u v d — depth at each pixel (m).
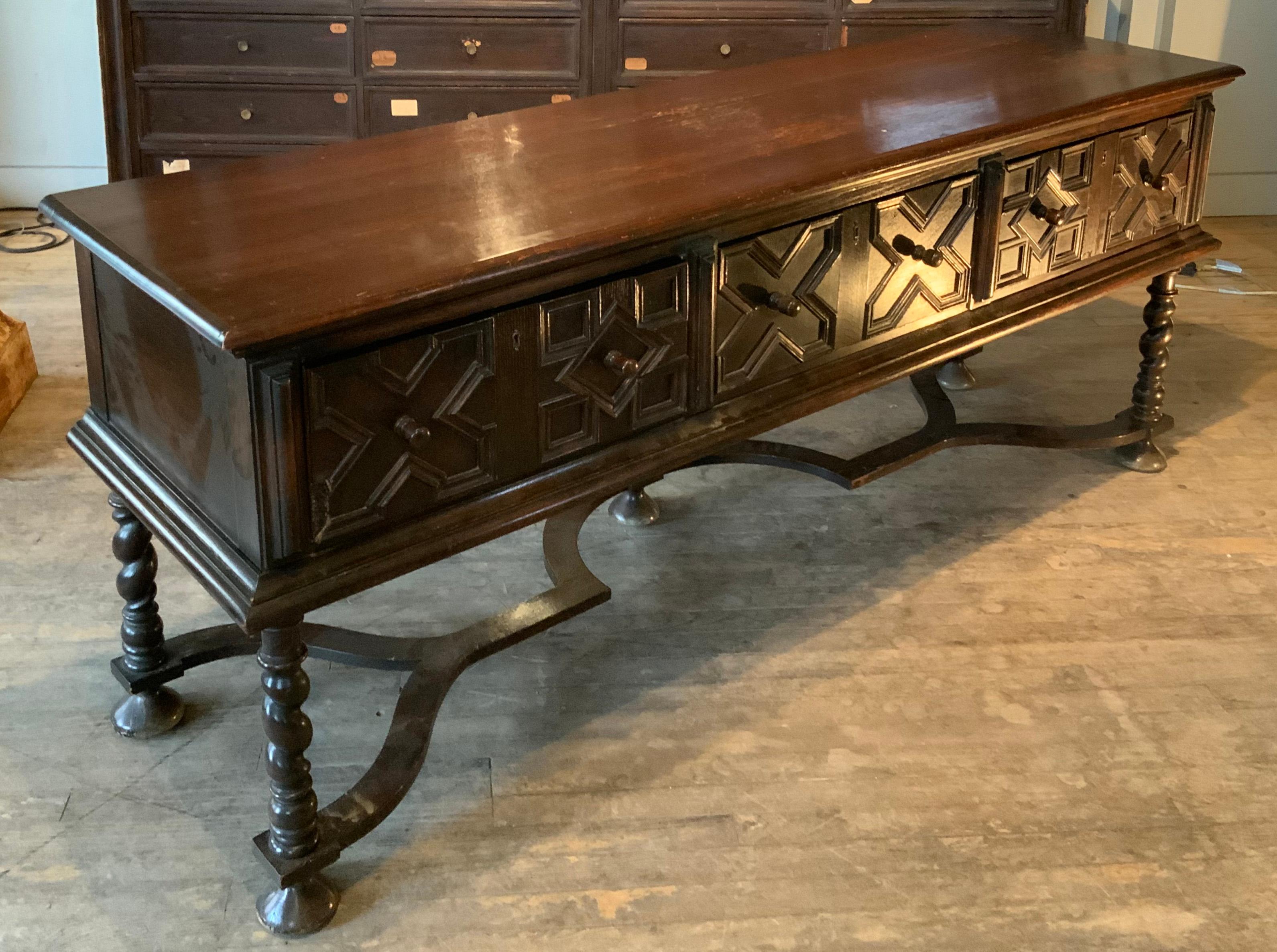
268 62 4.28
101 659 2.59
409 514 1.88
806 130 2.42
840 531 3.06
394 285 1.74
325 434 1.74
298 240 1.91
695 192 2.09
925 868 2.12
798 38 4.26
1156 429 3.31
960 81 2.74
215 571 1.83
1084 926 2.01
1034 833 2.19
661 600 2.80
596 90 4.31
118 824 2.19
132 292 1.90
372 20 4.21
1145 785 2.29
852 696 2.51
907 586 2.85
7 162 5.03
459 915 2.02
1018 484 3.25
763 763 2.34
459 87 4.30
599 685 2.54
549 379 1.97
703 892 2.07
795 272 2.24
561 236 1.91
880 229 2.34
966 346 2.56
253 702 2.48
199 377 1.77
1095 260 2.80
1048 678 2.56
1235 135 4.94
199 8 4.20
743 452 2.96
